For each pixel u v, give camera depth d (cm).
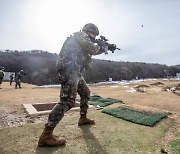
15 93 1298
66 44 360
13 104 805
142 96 1177
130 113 545
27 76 5512
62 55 352
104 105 705
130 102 940
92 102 782
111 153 299
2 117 572
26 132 399
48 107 812
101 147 322
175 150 307
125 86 2180
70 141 347
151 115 522
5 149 315
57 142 325
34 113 595
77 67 352
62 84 342
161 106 839
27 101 891
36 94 1240
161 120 486
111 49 427
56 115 324
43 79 5606
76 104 776
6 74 4344
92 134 384
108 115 543
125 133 392
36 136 375
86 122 447
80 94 427
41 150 310
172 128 433
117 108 615
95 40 402
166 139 362
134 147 323
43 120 534
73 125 445
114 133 391
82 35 360
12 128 429
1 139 360
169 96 1180
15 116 587
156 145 332
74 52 351
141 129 419
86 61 387
